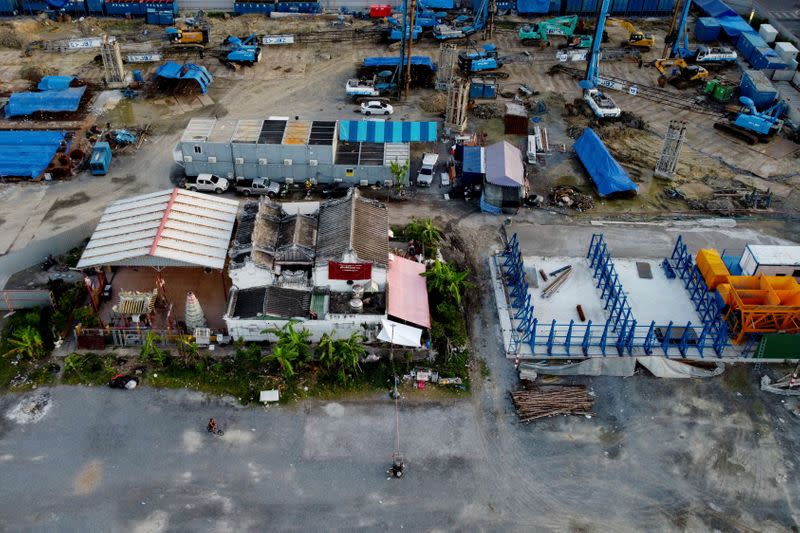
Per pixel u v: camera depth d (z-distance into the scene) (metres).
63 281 62.91
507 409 54.09
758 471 50.06
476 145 83.81
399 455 50.00
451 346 58.34
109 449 49.56
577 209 76.50
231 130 77.06
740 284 62.59
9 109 86.94
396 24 112.31
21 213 71.56
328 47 109.12
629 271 67.69
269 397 53.47
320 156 75.44
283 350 53.94
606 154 80.31
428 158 79.31
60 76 93.56
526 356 57.97
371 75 100.94
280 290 58.69
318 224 63.53
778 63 102.94
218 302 61.97
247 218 63.72
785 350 57.72
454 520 46.16
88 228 69.88
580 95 98.56
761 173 83.75
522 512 46.88
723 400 55.50
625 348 58.72
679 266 68.31
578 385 56.31
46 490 46.75
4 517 45.09
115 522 45.09
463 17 117.94
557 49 111.69
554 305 63.38
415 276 62.62
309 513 46.12
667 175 81.62
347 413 53.00
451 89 85.31
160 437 50.56
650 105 97.69
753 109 92.06
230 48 104.81
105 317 59.69
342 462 49.47
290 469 48.81
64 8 114.44
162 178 78.19
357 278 58.38
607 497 48.03
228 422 51.91
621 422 53.47
